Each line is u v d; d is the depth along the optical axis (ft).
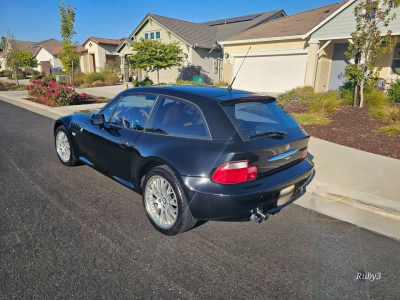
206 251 9.45
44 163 17.43
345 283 8.13
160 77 74.64
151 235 10.27
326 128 25.18
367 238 10.37
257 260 9.06
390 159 18.01
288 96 39.50
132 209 12.10
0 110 37.93
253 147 9.07
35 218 11.14
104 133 13.08
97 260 8.82
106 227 10.68
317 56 46.39
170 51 60.80
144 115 11.71
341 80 49.47
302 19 56.59
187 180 9.23
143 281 8.02
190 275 8.31
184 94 10.73
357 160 17.83
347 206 12.80
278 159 9.83
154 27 73.15
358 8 29.45
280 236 10.43
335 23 43.04
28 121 30.66
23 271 8.25
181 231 9.99
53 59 124.26
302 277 8.35
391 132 22.36
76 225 10.73
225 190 8.80
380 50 29.30
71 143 15.83
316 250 9.62
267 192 9.20
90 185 14.40
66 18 56.18
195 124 9.98
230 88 11.57
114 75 84.33
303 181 10.86
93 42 102.68
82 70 110.01
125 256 9.06
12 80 102.37
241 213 9.07
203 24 89.40
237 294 7.65
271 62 54.44
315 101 33.63
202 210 9.18
